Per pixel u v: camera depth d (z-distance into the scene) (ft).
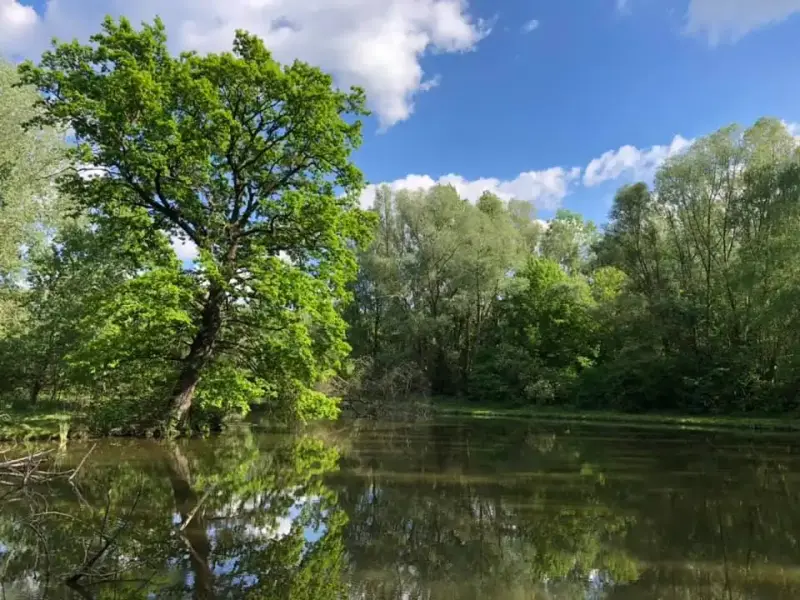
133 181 60.13
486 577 21.34
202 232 63.26
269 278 58.23
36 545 23.93
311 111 63.05
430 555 23.89
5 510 29.48
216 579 20.56
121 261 72.59
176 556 23.08
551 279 141.79
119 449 53.06
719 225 109.91
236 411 82.02
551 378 127.34
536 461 49.21
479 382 136.77
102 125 56.29
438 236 135.64
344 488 37.27
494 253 135.85
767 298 95.14
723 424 84.94
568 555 24.02
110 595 18.76
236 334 65.10
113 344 56.49
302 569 21.93
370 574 21.49
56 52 57.16
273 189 66.44
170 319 54.70
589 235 192.65
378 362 129.49
